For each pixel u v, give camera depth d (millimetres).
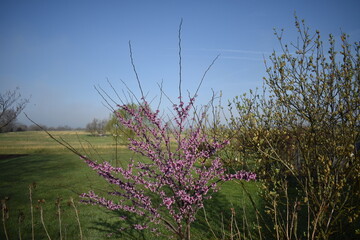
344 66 5109
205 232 7156
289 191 9227
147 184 4707
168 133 4617
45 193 10812
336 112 5047
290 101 5871
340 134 5387
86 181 12719
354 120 4789
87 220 7965
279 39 6047
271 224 7242
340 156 4996
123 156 18172
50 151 29734
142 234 7094
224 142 4910
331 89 5277
